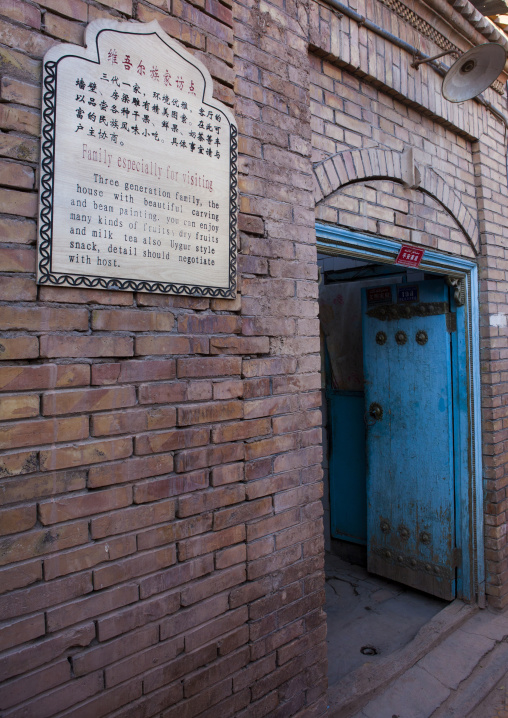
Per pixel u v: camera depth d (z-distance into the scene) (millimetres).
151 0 1745
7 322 1422
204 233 1866
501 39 3871
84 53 1560
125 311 1666
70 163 1525
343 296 4719
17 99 1440
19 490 1431
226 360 1960
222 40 1975
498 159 4129
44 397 1482
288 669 2148
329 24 2592
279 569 2133
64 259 1511
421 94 3260
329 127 2643
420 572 3951
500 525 3818
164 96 1754
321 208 2574
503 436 3906
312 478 2295
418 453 3982
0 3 1420
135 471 1672
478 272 3893
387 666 3037
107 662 1590
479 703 2838
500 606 3744
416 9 3209
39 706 1445
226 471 1945
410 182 3156
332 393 4836
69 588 1518
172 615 1764
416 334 3996
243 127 2064
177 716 1754
